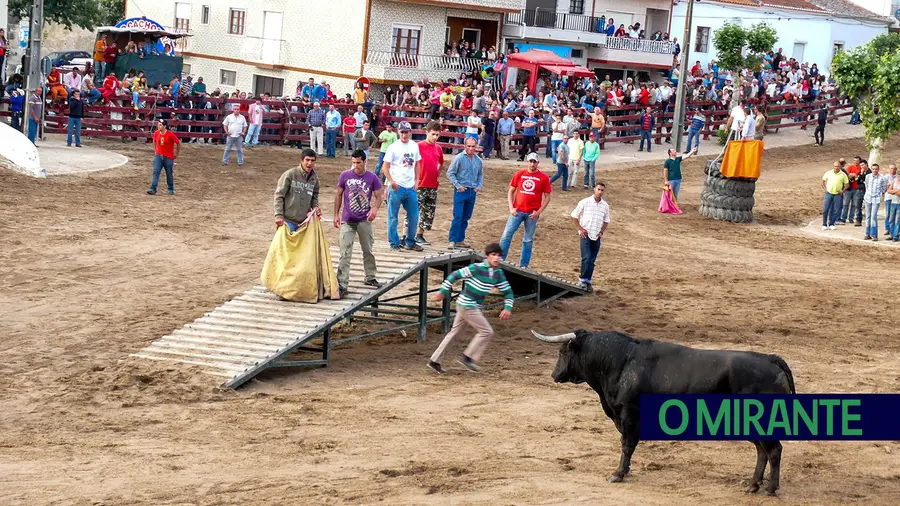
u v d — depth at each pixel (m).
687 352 10.12
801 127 48.94
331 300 15.86
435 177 18.27
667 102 43.94
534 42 52.56
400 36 47.41
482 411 13.09
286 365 14.47
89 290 18.28
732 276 22.56
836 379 14.87
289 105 37.53
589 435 12.08
